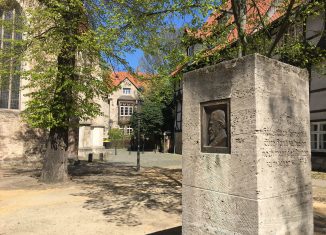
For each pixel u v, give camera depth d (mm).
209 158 4672
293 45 10094
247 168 4211
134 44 10711
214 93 4715
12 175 15875
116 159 27766
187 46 10281
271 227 4207
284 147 4492
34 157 22297
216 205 4551
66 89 12438
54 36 12445
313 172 16141
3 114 21188
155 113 39750
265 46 9672
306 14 9117
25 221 7527
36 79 12180
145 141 43875
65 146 13539
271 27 10023
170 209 8688
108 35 9867
